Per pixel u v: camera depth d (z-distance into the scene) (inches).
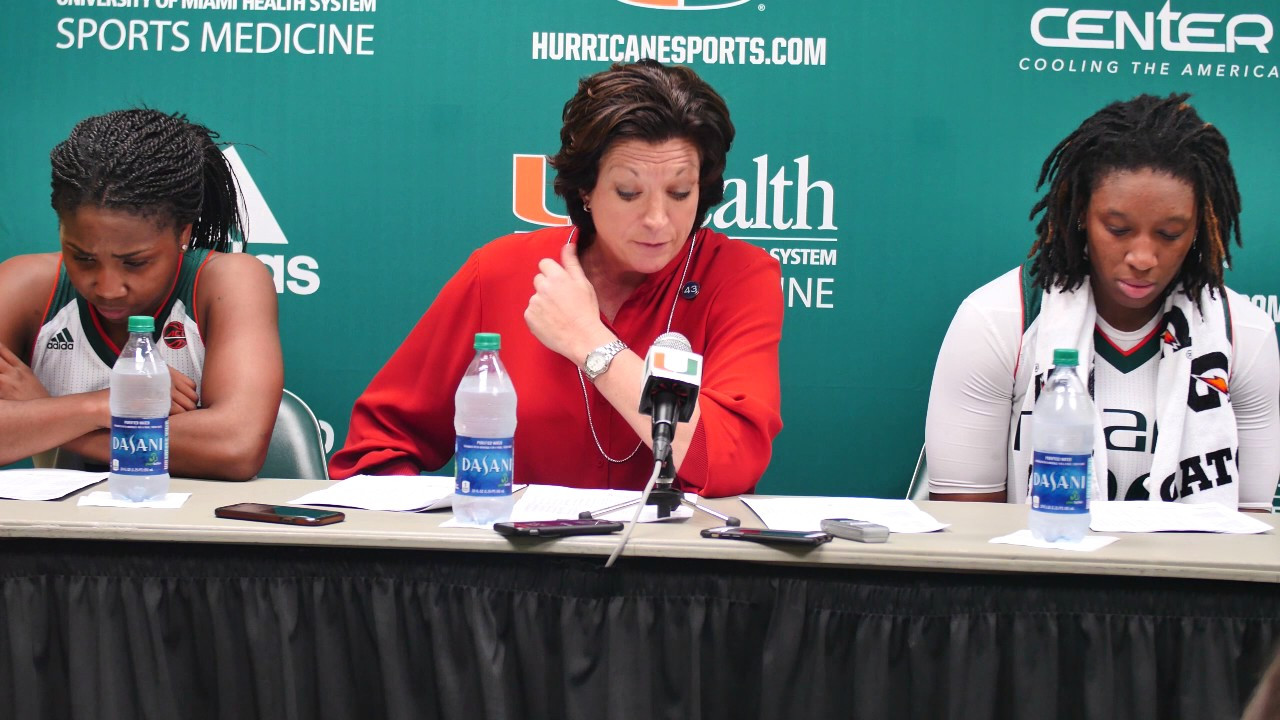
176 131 88.8
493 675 61.0
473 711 62.0
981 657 60.0
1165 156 83.4
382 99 113.7
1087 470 62.0
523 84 113.8
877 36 113.0
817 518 66.8
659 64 81.4
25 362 93.0
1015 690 59.9
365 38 113.3
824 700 60.8
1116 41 112.9
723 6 113.3
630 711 60.5
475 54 113.5
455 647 62.0
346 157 114.0
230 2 113.0
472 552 61.8
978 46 113.0
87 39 113.0
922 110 113.5
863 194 114.3
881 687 60.2
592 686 61.2
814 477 116.3
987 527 65.9
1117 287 86.4
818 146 114.0
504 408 76.3
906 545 59.9
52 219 113.7
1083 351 88.8
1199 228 86.2
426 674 62.8
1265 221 113.5
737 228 115.0
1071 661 60.3
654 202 78.0
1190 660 59.6
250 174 114.0
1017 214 114.2
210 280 91.8
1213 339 87.6
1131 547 61.1
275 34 113.3
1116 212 84.1
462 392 76.2
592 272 88.4
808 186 114.2
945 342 93.4
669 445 62.3
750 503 72.0
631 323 86.7
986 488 92.1
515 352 87.2
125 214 82.3
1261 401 89.7
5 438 78.5
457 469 64.4
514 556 61.6
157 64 113.3
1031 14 112.7
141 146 84.6
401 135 114.0
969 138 113.7
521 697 62.2
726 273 87.2
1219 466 87.1
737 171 114.5
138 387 77.2
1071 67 113.0
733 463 74.5
